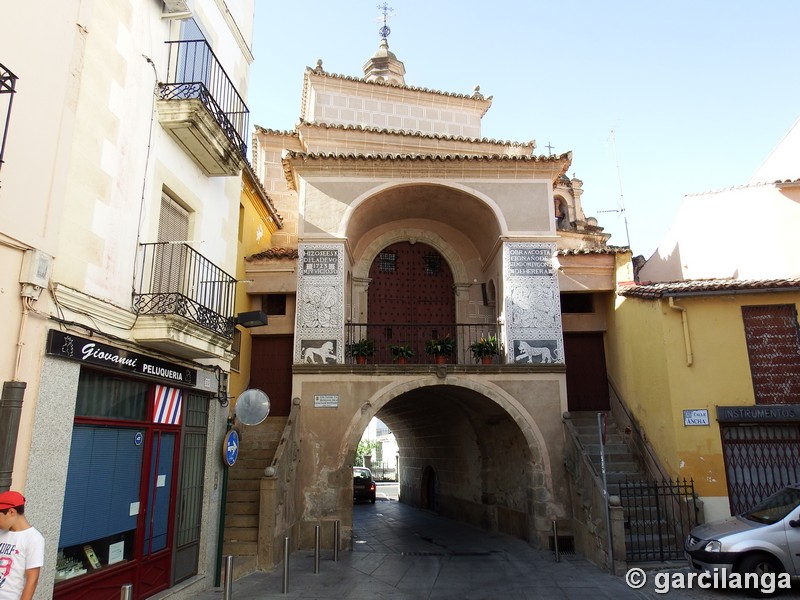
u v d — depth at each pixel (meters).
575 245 23.67
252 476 12.59
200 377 9.44
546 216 14.52
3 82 5.09
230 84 10.08
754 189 16.77
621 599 8.56
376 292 16.91
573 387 16.20
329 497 12.55
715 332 12.52
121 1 7.55
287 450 11.72
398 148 19.41
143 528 7.76
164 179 8.53
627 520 11.46
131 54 7.77
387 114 20.77
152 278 8.02
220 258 10.52
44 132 6.09
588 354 16.47
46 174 6.09
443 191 14.91
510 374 13.45
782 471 11.85
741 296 12.62
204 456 9.70
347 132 18.98
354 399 13.08
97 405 6.99
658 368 12.90
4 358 5.50
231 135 9.73
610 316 15.96
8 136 5.62
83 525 6.65
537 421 13.25
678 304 12.67
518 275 14.14
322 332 13.43
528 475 13.35
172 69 8.84
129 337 7.45
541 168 14.73
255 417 9.66
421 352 16.56
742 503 11.70
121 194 7.42
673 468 12.11
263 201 16.56
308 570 10.46
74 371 6.38
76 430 6.61
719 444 11.95
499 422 14.59
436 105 21.42
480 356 14.27
